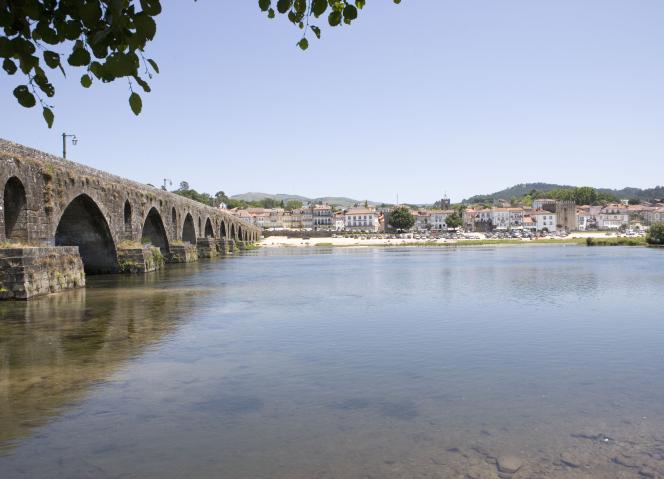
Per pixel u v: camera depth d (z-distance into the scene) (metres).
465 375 16.02
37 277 32.03
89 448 10.66
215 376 15.78
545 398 13.82
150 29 5.55
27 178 33.16
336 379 15.54
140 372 16.19
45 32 5.60
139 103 5.91
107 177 47.75
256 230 196.62
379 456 10.22
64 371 16.25
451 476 9.37
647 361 17.73
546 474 9.42
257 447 10.68
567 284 43.72
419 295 36.31
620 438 11.08
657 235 147.75
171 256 70.44
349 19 7.34
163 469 9.76
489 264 72.00
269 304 31.44
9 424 11.92
